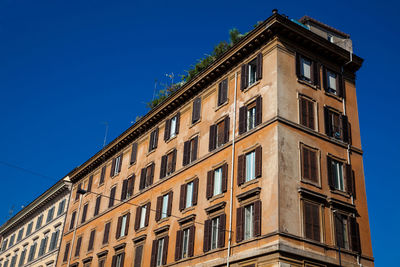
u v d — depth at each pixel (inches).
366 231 1171.9
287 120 1143.0
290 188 1066.7
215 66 1414.9
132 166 1758.1
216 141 1337.4
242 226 1104.8
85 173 2158.0
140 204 1595.7
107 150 1961.1
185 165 1424.7
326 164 1173.1
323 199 1107.3
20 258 2541.8
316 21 1417.3
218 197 1221.7
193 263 1218.0
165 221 1414.9
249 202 1114.1
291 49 1256.8
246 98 1272.1
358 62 1374.3
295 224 1034.7
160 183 1526.8
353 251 1105.4
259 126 1173.1
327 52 1317.7
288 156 1102.4
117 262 1593.3
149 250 1437.0
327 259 1040.2
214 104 1406.3
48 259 2135.8
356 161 1254.9
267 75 1222.3
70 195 2237.9
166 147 1576.0
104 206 1847.9
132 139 1840.6
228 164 1241.4
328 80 1311.5
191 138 1450.5
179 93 1565.0
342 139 1251.2
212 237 1198.9
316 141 1181.1
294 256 991.6
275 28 1236.5
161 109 1647.4
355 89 1381.6
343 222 1131.9
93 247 1784.0
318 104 1243.2
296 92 1208.2
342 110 1300.4
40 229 2420.0
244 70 1314.0
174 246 1326.3
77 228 1995.6
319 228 1072.2
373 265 1137.4
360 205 1194.0
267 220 1040.8
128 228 1606.8
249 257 1039.0
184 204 1358.3
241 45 1326.3
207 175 1300.4
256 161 1136.2
